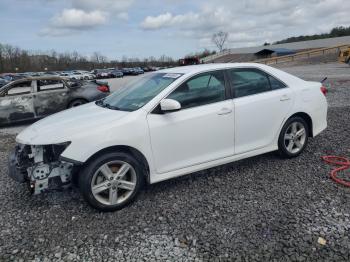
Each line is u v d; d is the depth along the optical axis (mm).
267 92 4457
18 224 3391
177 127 3746
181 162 3865
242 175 4344
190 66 4457
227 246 2830
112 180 3500
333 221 3105
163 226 3207
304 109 4750
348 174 4172
